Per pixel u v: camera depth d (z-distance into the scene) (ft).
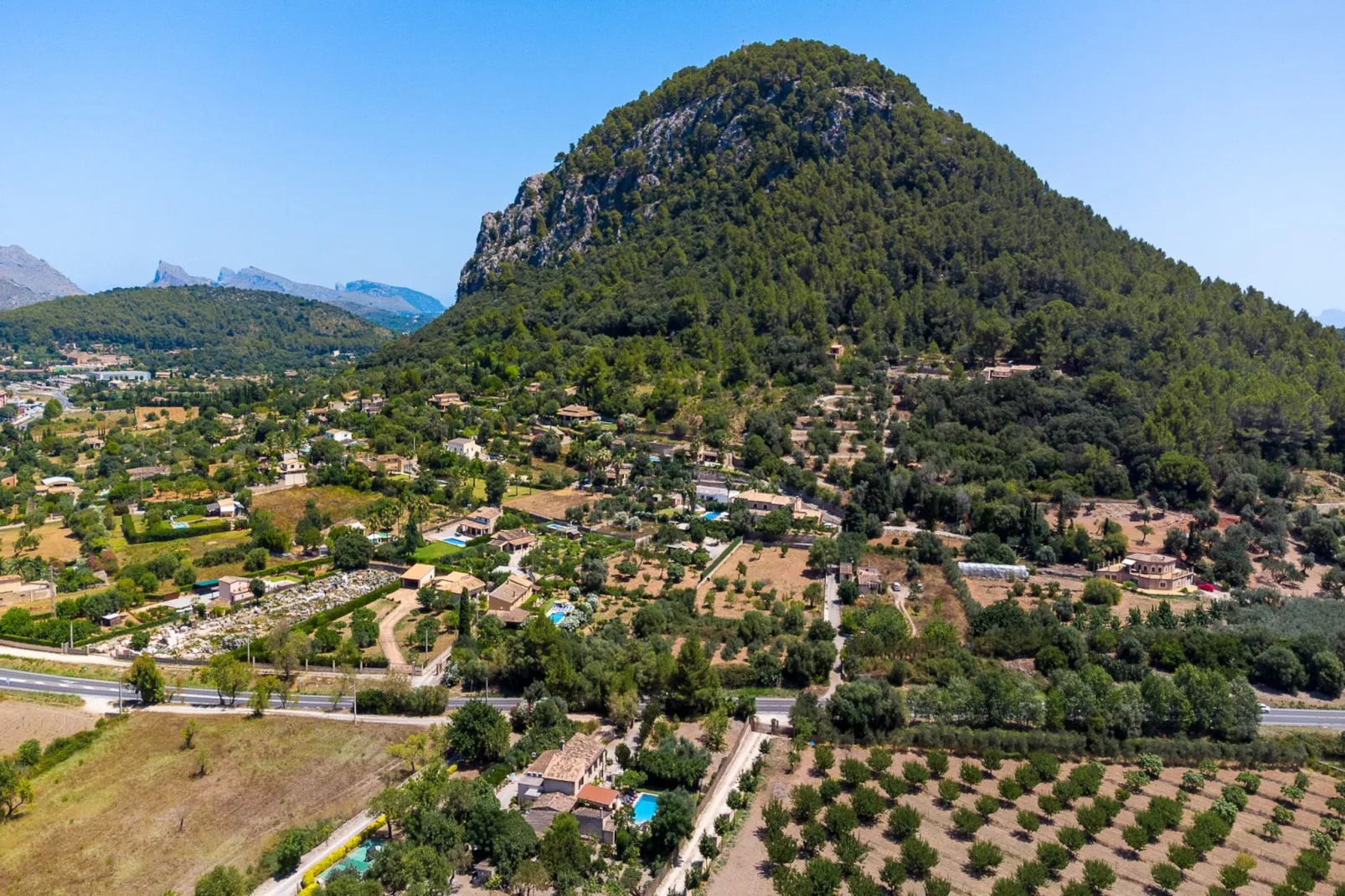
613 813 383.86
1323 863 356.38
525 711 468.34
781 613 597.11
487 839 355.97
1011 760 443.32
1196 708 475.72
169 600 646.33
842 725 467.52
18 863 355.97
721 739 453.17
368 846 365.40
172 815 388.57
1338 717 497.87
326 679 526.16
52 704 492.54
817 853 365.20
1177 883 338.13
